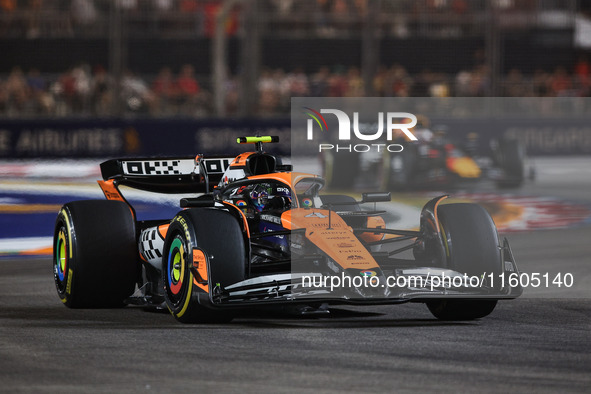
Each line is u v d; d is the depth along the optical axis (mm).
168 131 66312
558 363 17812
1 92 68062
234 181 24859
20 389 15625
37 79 68312
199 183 28188
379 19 72188
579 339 20438
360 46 74375
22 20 69750
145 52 71938
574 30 74562
